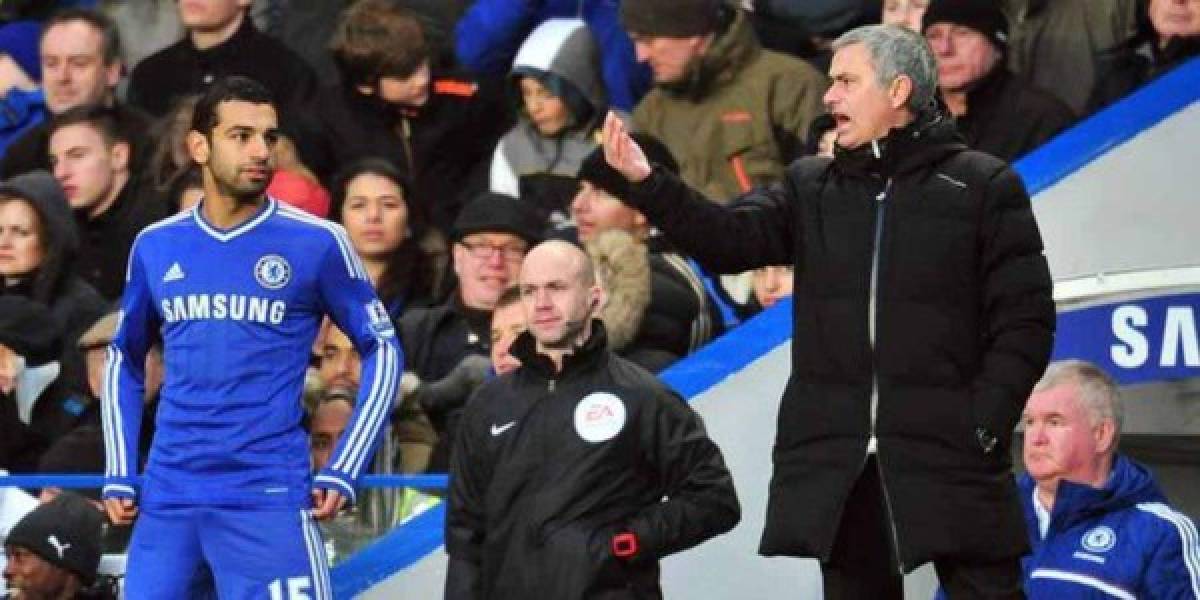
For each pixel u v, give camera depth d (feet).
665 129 122.42
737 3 130.41
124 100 137.28
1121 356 101.09
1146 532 85.25
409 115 127.03
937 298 77.41
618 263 104.78
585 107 124.16
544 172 123.95
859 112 77.87
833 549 79.25
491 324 108.17
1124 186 102.01
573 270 83.82
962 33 114.21
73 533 95.45
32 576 95.45
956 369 77.36
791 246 80.07
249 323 86.79
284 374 87.25
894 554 79.00
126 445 88.07
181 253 87.35
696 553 98.63
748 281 112.16
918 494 76.84
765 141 121.39
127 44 140.05
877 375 77.56
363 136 127.54
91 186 125.90
